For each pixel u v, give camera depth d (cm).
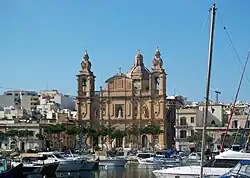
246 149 7444
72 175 9494
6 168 7419
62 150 18475
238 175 5275
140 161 12612
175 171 6712
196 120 18350
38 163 9269
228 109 19112
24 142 19138
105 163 11888
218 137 17138
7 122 19825
